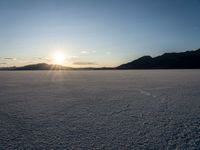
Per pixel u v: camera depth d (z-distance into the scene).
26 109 10.98
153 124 7.89
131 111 10.23
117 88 21.45
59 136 6.70
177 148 5.59
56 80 38.47
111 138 6.45
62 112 10.20
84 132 7.06
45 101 13.53
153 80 33.44
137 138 6.40
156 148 5.62
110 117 9.07
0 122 8.45
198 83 26.36
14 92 18.70
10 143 6.15
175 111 10.10
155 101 13.05
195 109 10.50
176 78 38.16
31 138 6.56
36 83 30.42
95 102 12.96
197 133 6.76
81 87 23.22
